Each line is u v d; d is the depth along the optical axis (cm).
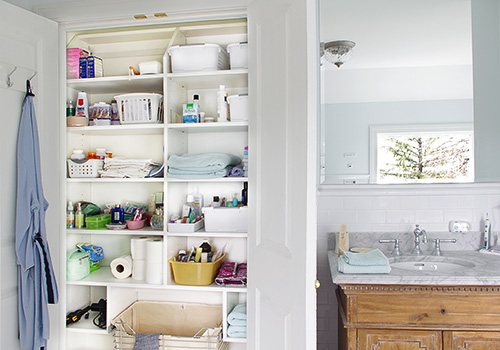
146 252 192
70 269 196
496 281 155
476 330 160
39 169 168
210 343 176
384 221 217
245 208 185
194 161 183
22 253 159
